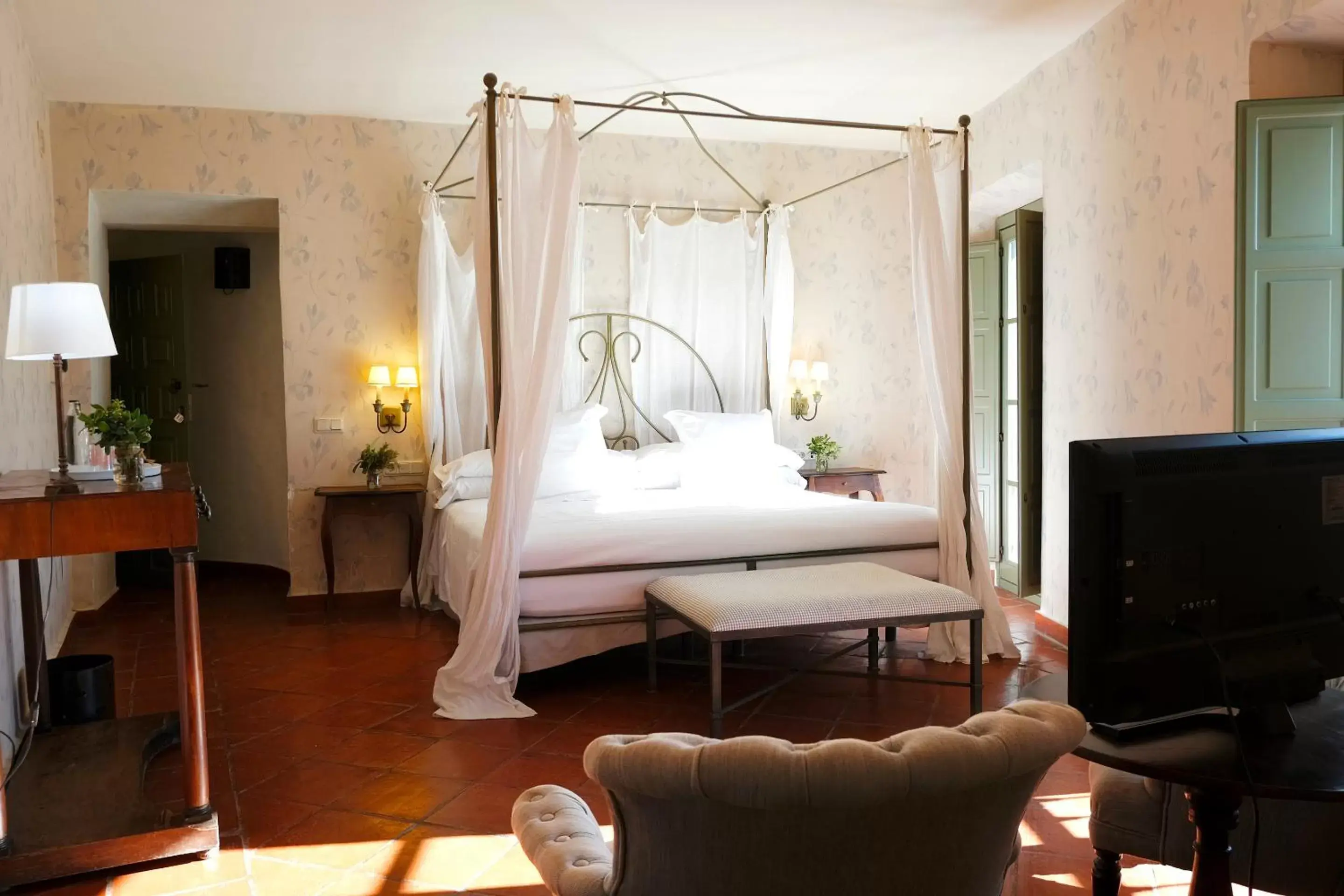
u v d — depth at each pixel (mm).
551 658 3998
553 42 4703
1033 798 2988
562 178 3852
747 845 1296
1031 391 5785
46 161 5375
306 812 2922
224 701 4039
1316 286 3553
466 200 6078
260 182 5848
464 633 3932
